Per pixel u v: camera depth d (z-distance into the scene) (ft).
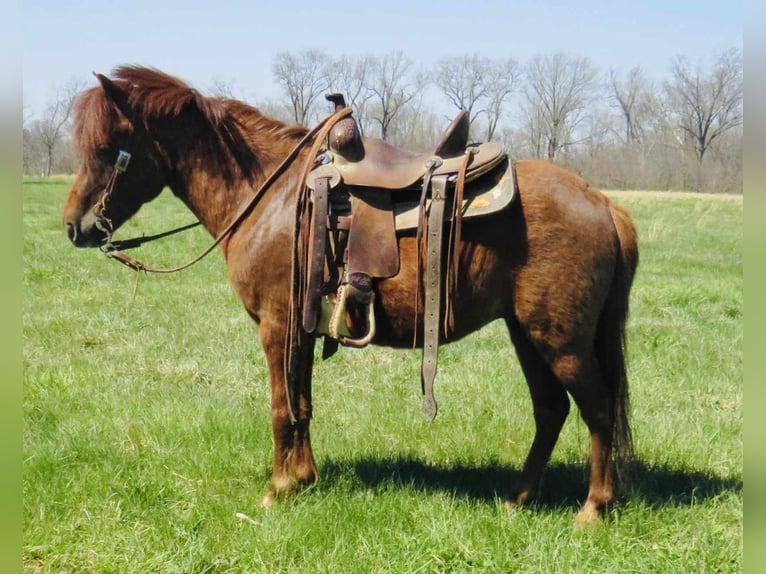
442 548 12.34
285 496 13.99
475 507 13.88
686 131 182.91
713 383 21.47
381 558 12.28
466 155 12.58
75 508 13.94
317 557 12.34
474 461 16.40
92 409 19.07
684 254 52.54
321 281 12.75
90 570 12.23
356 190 12.82
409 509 13.82
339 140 12.93
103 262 42.32
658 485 14.98
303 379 13.88
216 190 14.12
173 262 42.93
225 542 12.89
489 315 13.00
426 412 12.51
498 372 22.43
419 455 16.76
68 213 14.12
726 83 176.55
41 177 133.49
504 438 17.49
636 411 19.10
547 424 14.12
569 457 16.67
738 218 84.84
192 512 13.78
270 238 13.32
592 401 13.01
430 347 12.37
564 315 12.55
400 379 22.20
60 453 16.17
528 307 12.63
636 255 13.37
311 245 12.84
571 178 12.96
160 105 13.79
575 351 12.76
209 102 14.02
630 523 13.21
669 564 11.95
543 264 12.44
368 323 12.69
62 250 46.06
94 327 27.66
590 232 12.55
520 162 13.35
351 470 15.43
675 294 34.09
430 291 12.30
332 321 12.63
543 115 169.07
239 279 13.67
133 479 14.93
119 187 14.10
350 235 12.63
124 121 13.89
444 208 12.40
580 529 13.04
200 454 16.16
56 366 22.62
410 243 12.68
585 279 12.51
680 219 83.30
